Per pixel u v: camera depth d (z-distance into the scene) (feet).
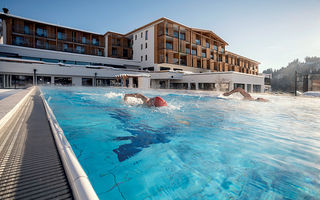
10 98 13.12
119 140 7.43
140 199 3.64
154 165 5.20
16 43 77.56
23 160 3.78
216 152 6.19
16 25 76.28
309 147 6.66
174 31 94.94
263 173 4.71
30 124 6.94
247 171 4.83
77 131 8.61
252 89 71.87
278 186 4.08
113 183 4.23
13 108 8.64
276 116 13.14
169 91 39.70
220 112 14.78
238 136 8.17
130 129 9.23
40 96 18.49
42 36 84.43
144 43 94.17
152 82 80.18
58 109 15.12
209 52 109.19
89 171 4.78
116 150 6.33
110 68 75.51
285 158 5.67
